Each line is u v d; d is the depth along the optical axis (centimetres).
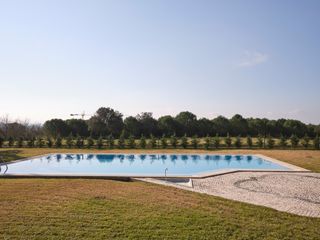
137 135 4091
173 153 2388
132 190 972
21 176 1262
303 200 899
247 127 4378
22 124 4184
